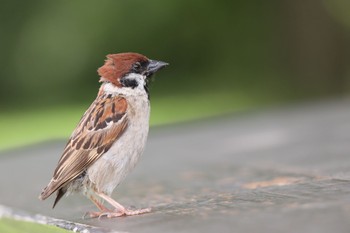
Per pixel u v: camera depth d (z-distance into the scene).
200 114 23.77
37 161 10.58
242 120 14.70
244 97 28.34
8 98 30.09
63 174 6.00
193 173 7.72
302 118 13.91
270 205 4.70
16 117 25.30
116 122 6.06
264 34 31.42
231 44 31.61
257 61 31.52
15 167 10.05
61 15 29.80
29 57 29.84
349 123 12.18
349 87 30.12
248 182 6.48
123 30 29.98
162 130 14.12
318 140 10.11
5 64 30.03
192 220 4.53
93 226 4.99
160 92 30.39
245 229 3.99
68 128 21.56
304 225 3.86
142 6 30.14
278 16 31.27
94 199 6.06
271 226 3.96
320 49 30.38
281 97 29.16
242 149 9.79
